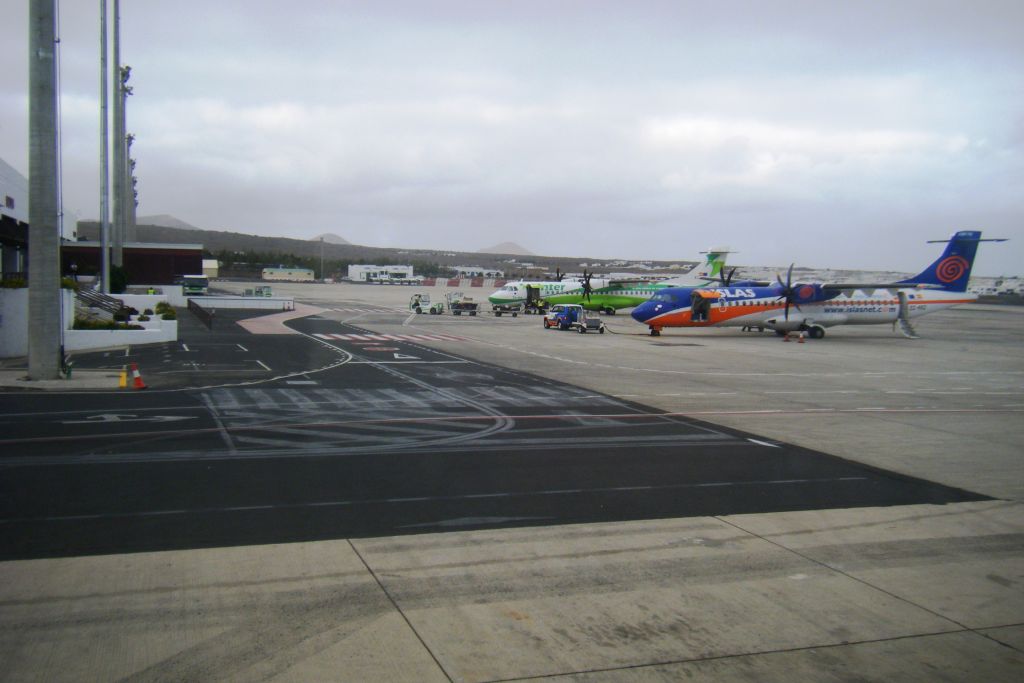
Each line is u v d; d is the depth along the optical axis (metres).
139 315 55.25
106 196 53.53
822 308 57.31
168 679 7.01
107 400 23.81
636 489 14.20
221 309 82.94
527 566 10.08
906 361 41.75
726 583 9.61
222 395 25.38
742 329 66.50
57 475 14.42
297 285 174.50
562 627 8.28
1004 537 11.66
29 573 9.48
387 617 8.45
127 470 14.90
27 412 21.44
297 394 25.89
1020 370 37.88
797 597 9.21
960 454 18.03
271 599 8.85
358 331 56.03
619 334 58.41
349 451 17.09
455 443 18.22
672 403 25.41
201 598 8.84
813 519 12.42
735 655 7.72
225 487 13.77
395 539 11.08
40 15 25.83
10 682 6.88
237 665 7.30
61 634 7.87
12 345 35.16
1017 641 8.14
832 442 19.28
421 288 177.12
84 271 81.62
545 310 86.94
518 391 27.56
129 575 9.47
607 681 7.17
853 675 7.36
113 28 61.78
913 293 59.00
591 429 20.39
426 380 30.17
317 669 7.25
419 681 7.07
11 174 51.38
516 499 13.35
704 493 13.98
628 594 9.21
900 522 12.34
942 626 8.48
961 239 59.22
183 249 91.38
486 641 7.91
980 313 113.44
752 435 20.00
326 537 11.10
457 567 9.99
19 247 52.78
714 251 94.62
